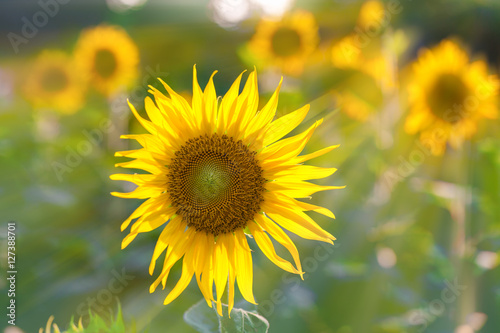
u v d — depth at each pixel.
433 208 2.24
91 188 2.40
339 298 2.07
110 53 2.68
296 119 1.64
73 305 2.11
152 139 1.63
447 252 2.17
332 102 2.41
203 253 1.66
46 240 2.23
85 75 2.71
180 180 1.64
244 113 1.65
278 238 1.65
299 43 2.62
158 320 2.03
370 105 2.28
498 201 2.19
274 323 2.03
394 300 2.07
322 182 2.27
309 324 2.03
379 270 2.09
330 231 2.17
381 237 2.15
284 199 1.66
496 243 2.12
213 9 2.99
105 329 1.36
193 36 3.07
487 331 2.04
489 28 2.86
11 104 2.75
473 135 2.25
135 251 2.22
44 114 2.73
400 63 2.64
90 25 3.14
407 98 2.32
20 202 2.34
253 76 1.62
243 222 1.66
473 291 2.11
